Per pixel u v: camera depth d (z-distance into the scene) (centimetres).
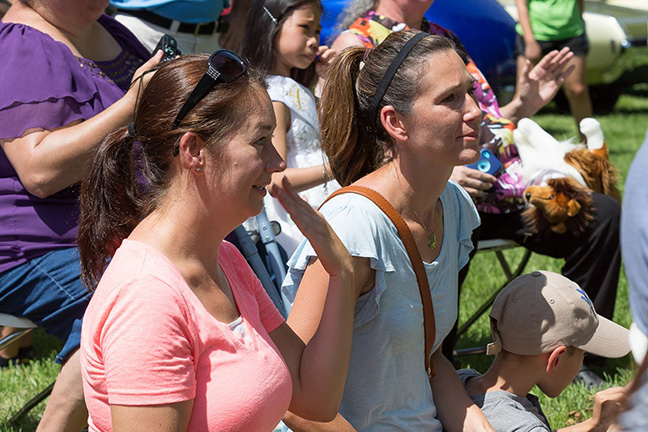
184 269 226
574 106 1058
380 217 281
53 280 369
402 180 293
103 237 247
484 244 506
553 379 325
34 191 361
